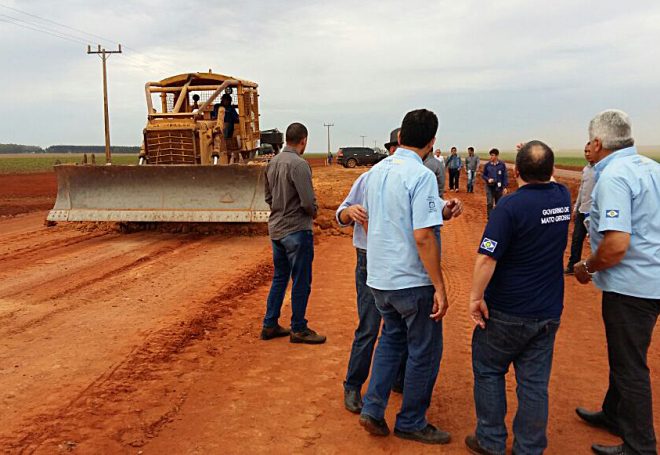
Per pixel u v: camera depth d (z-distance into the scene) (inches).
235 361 210.2
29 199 908.6
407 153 151.2
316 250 427.5
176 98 566.3
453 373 202.5
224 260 386.6
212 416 167.6
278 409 173.0
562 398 184.1
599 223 138.4
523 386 141.8
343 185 911.0
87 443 149.9
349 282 331.0
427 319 149.0
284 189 216.2
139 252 411.8
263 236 488.1
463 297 303.0
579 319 270.1
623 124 140.3
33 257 391.9
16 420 161.2
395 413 173.3
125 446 149.6
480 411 147.1
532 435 140.6
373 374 156.9
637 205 135.9
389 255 148.8
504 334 139.3
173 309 270.7
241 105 553.3
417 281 147.1
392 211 147.9
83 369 198.7
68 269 354.0
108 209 468.1
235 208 456.8
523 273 135.9
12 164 2829.7
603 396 185.3
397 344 156.9
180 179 462.0
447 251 441.4
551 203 136.1
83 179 473.4
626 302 139.4
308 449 150.8
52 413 165.6
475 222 617.3
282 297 233.5
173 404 174.6
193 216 455.8
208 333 241.0
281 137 664.4
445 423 167.2
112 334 234.5
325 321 258.7
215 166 454.3
